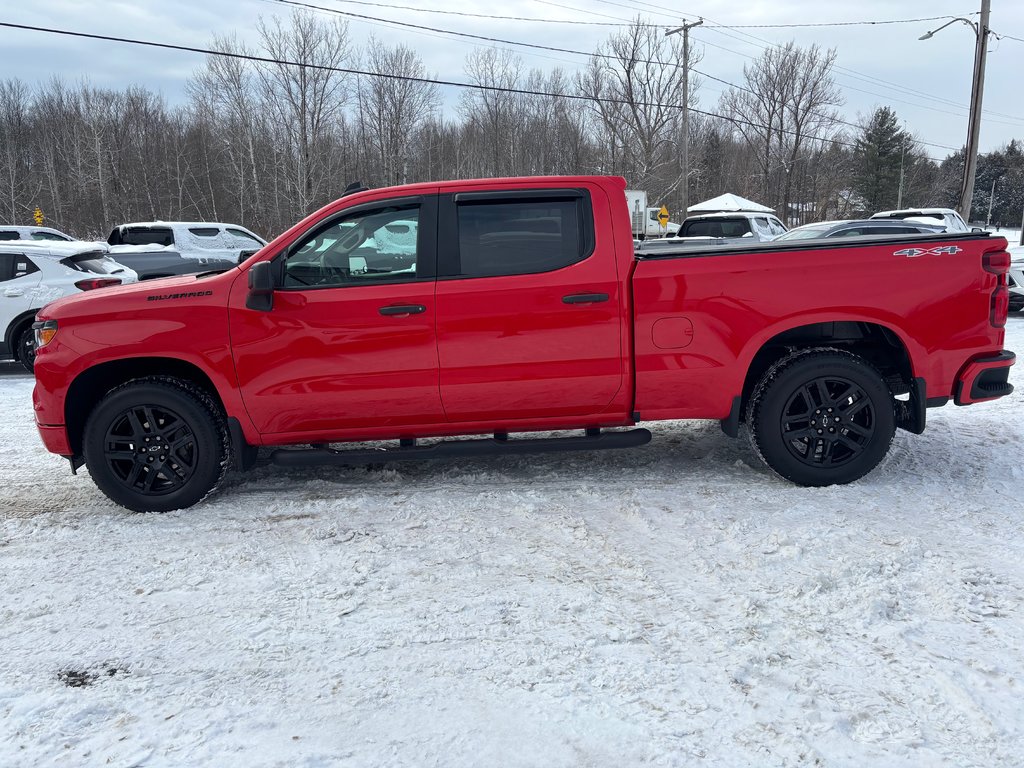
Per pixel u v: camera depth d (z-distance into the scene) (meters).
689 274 4.33
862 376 4.44
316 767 2.31
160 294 4.36
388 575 3.56
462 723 2.49
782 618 3.08
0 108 59.16
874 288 4.35
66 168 56.44
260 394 4.36
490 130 53.88
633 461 5.16
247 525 4.23
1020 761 2.26
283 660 2.89
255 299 4.24
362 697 2.64
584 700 2.59
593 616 3.13
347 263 4.38
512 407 4.48
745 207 25.16
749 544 3.76
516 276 4.32
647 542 3.84
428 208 4.35
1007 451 5.19
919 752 2.30
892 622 3.04
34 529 4.27
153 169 54.19
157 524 4.30
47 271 9.54
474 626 3.08
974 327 4.43
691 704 2.55
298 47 42.56
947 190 79.81
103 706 2.63
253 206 46.12
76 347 4.34
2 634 3.14
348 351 4.32
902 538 3.79
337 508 4.41
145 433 4.41
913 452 5.22
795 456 4.54
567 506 4.35
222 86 45.62
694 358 4.40
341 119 48.94
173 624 3.18
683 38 34.47
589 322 4.34
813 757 2.29
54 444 4.49
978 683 2.62
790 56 57.34
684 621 3.07
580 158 53.56
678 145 49.38
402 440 4.65
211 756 2.37
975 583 3.33
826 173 62.31
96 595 3.46
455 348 4.32
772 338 4.65
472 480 4.86
